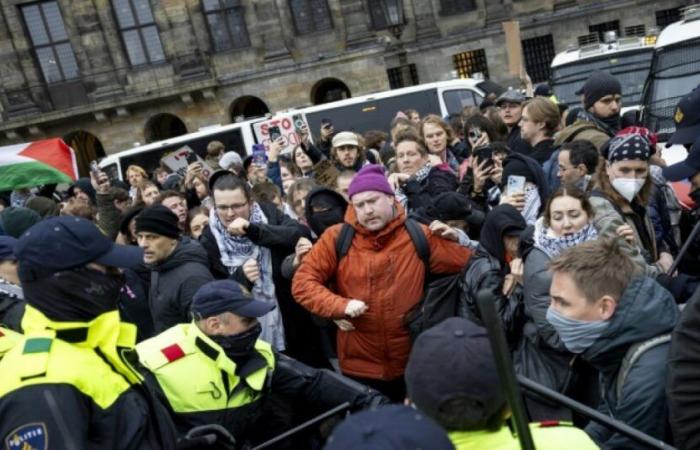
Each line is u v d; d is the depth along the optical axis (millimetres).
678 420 1925
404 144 5211
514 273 3205
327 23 23984
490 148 5008
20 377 1786
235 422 2768
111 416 1865
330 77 23828
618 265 2131
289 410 3033
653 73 8078
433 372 1558
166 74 24234
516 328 3230
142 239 3783
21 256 1936
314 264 3621
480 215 4348
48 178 9164
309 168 7949
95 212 7809
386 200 3445
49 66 24438
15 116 24438
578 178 4289
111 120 24750
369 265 3482
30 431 1693
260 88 24156
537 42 24562
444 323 1702
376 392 2988
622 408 2105
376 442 1217
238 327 2758
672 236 4477
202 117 24578
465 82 15086
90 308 1973
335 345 4492
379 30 24703
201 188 7758
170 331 2893
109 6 23859
